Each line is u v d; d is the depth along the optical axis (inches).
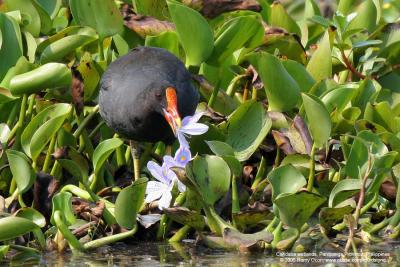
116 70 427.2
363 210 379.6
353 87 417.4
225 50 435.8
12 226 331.3
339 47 456.4
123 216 359.6
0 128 409.4
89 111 444.1
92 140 440.5
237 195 378.6
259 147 408.5
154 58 427.5
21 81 394.3
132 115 416.2
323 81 438.9
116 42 459.8
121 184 414.9
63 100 426.6
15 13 441.4
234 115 402.6
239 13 484.7
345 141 412.5
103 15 432.8
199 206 369.7
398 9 543.5
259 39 444.8
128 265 336.8
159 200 373.7
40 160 409.7
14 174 366.3
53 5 472.7
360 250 362.6
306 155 386.3
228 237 350.0
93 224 368.2
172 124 391.2
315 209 348.5
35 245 360.8
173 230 386.9
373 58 464.8
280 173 358.3
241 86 457.7
